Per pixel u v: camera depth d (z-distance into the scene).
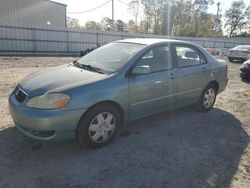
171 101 5.14
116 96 4.10
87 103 3.77
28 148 3.97
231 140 4.73
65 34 26.42
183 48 5.43
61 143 4.18
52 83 3.89
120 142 4.38
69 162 3.68
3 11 25.41
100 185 3.22
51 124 3.56
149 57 4.72
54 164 3.61
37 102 3.62
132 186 3.24
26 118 3.61
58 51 26.30
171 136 4.73
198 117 5.80
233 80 11.11
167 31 58.38
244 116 6.09
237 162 3.98
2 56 19.23
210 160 3.98
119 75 4.21
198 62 5.73
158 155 4.02
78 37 27.39
